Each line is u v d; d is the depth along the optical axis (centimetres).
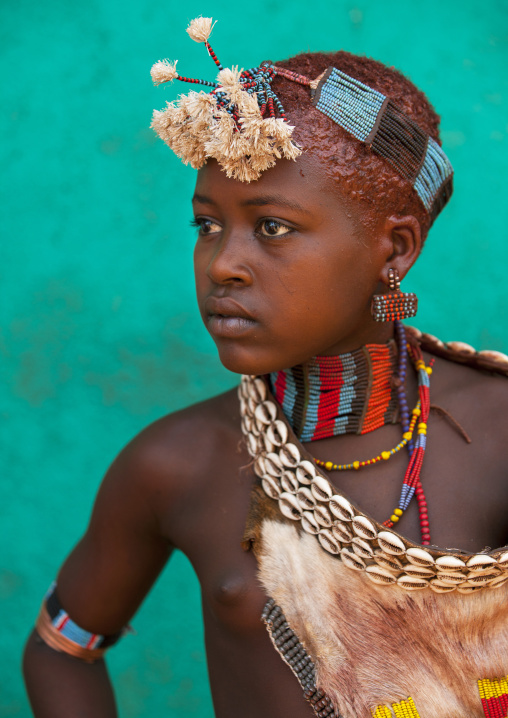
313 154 226
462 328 516
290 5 517
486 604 241
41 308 542
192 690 538
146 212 538
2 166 541
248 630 256
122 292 539
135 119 534
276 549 254
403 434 262
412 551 229
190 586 541
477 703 243
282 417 254
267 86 227
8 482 543
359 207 233
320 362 259
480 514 250
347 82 233
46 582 543
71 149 539
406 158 241
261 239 229
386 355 264
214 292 236
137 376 540
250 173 221
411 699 242
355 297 239
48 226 541
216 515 272
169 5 526
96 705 323
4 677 541
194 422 290
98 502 309
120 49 532
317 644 246
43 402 544
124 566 307
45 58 537
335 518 241
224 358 238
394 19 512
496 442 258
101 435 541
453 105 509
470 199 514
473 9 509
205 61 525
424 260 516
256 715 257
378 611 243
